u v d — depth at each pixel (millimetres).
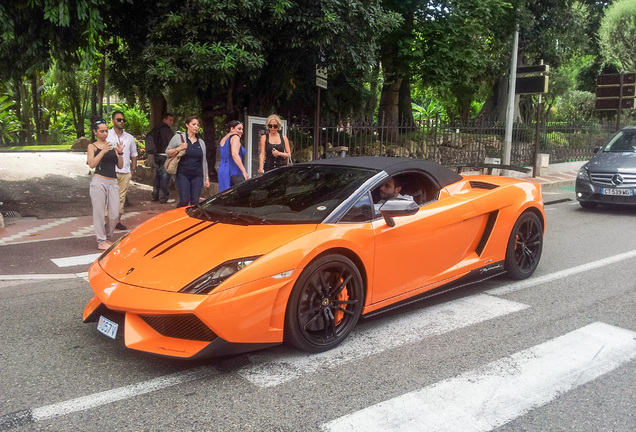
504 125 16062
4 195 10719
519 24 16141
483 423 2686
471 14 14125
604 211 10039
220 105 11680
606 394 3010
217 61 8398
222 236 3508
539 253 5457
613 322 4168
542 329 4008
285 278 3199
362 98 14617
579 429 2645
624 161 9742
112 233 6789
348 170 4305
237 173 7734
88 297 4734
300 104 13961
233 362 3363
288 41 9641
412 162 4539
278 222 3645
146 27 9398
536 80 15070
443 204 4441
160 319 3074
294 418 2703
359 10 9508
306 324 3381
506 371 3287
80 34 8367
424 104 35781
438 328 4008
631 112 29922
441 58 14078
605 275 5543
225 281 3041
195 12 8648
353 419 2701
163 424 2637
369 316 3852
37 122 39438
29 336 3791
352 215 3754
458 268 4547
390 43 14188
